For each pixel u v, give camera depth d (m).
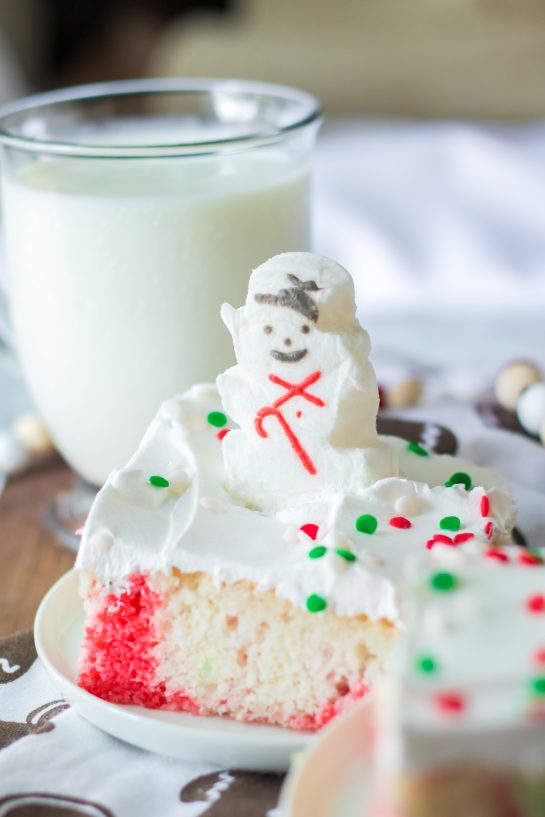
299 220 0.52
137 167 0.49
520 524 0.48
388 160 0.86
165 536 0.41
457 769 0.35
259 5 1.21
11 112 0.53
